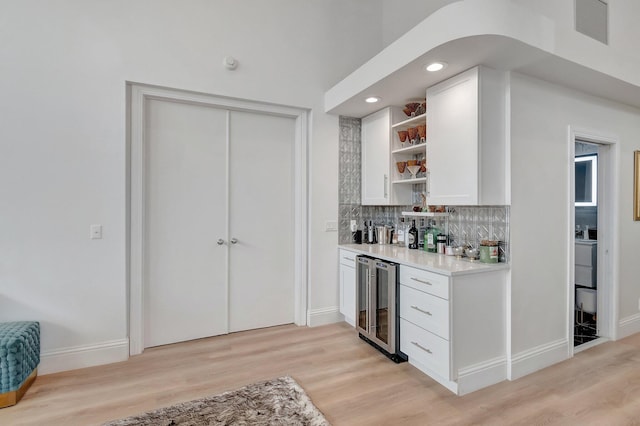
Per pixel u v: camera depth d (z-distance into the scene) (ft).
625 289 10.60
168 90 9.37
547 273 8.52
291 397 6.94
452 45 6.57
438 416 6.39
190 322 10.10
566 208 8.93
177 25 9.29
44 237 7.93
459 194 7.94
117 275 8.65
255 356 9.01
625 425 6.11
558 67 7.61
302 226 11.43
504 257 7.92
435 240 9.79
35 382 7.57
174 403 6.79
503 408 6.65
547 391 7.29
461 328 7.21
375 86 8.89
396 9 12.03
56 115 8.00
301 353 9.20
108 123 8.50
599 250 10.56
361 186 12.17
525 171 8.08
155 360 8.75
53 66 7.97
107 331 8.57
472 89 7.57
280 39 10.76
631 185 10.75
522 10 6.47
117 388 7.37
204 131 10.22
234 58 10.04
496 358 7.73
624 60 8.42
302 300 11.46
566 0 8.64
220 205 10.46
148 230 9.50
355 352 9.28
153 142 9.55
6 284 7.66
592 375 8.00
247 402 6.77
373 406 6.72
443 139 8.40
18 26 7.69
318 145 11.41
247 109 10.55
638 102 10.26
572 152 9.01
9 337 6.84
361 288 10.06
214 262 10.40
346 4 12.03
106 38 8.46
